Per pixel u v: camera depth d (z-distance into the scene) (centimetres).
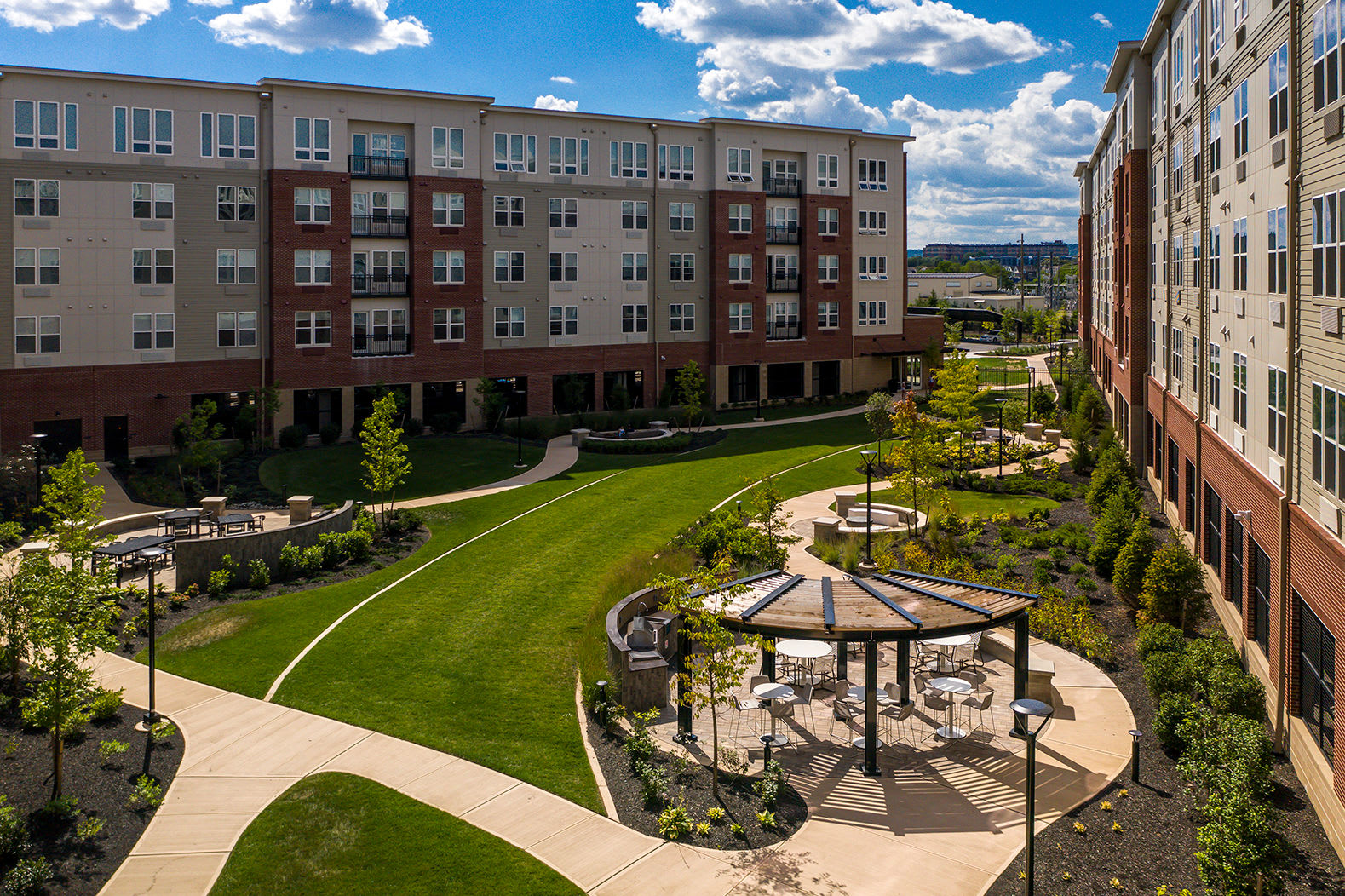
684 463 4159
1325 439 1419
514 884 1247
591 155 5312
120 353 4175
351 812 1426
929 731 1688
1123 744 1612
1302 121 1544
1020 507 3303
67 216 4050
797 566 2680
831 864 1285
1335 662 1339
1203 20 2445
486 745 1641
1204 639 1889
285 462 4059
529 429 4853
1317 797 1391
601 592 2417
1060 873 1252
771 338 6022
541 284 5212
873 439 4719
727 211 5703
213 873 1287
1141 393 3712
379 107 4669
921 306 13100
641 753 1578
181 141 4253
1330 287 1404
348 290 4612
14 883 1235
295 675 1939
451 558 2781
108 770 1555
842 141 6134
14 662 1766
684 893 1227
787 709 1750
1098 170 6125
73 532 2211
